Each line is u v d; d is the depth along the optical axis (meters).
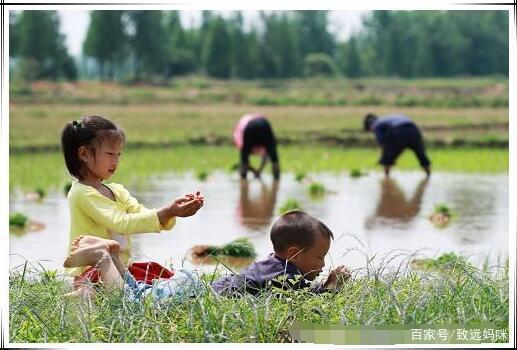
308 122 43.06
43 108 45.84
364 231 14.31
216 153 32.19
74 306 7.46
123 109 47.09
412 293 7.65
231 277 7.98
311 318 7.26
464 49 70.25
